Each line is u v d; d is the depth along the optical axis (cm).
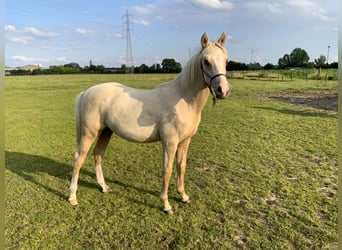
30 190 337
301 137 561
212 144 525
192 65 256
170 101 266
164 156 275
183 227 262
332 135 570
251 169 398
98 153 329
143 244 239
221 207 296
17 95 1435
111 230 257
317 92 1399
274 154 461
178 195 325
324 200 305
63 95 1446
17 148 512
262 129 635
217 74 234
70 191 306
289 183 349
